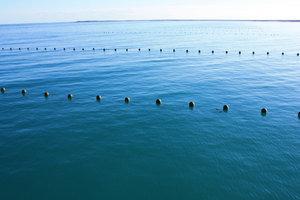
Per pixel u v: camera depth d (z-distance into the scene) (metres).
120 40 73.38
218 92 22.31
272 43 60.28
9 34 112.94
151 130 15.55
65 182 11.03
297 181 10.92
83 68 33.62
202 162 12.29
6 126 16.31
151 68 33.06
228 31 113.50
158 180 11.10
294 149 13.27
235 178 11.17
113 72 30.86
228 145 13.75
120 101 20.59
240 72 30.09
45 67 34.66
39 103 20.50
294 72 29.66
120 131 15.47
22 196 10.25
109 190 10.55
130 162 12.35
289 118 16.89
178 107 19.08
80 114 18.16
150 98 21.09
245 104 19.41
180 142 14.10
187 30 126.25
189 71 30.97
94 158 12.70
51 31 134.50
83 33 110.88
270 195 10.18
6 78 28.47
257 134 14.89
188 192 10.39
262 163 12.15
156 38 78.88
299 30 112.00
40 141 14.37
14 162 12.43
